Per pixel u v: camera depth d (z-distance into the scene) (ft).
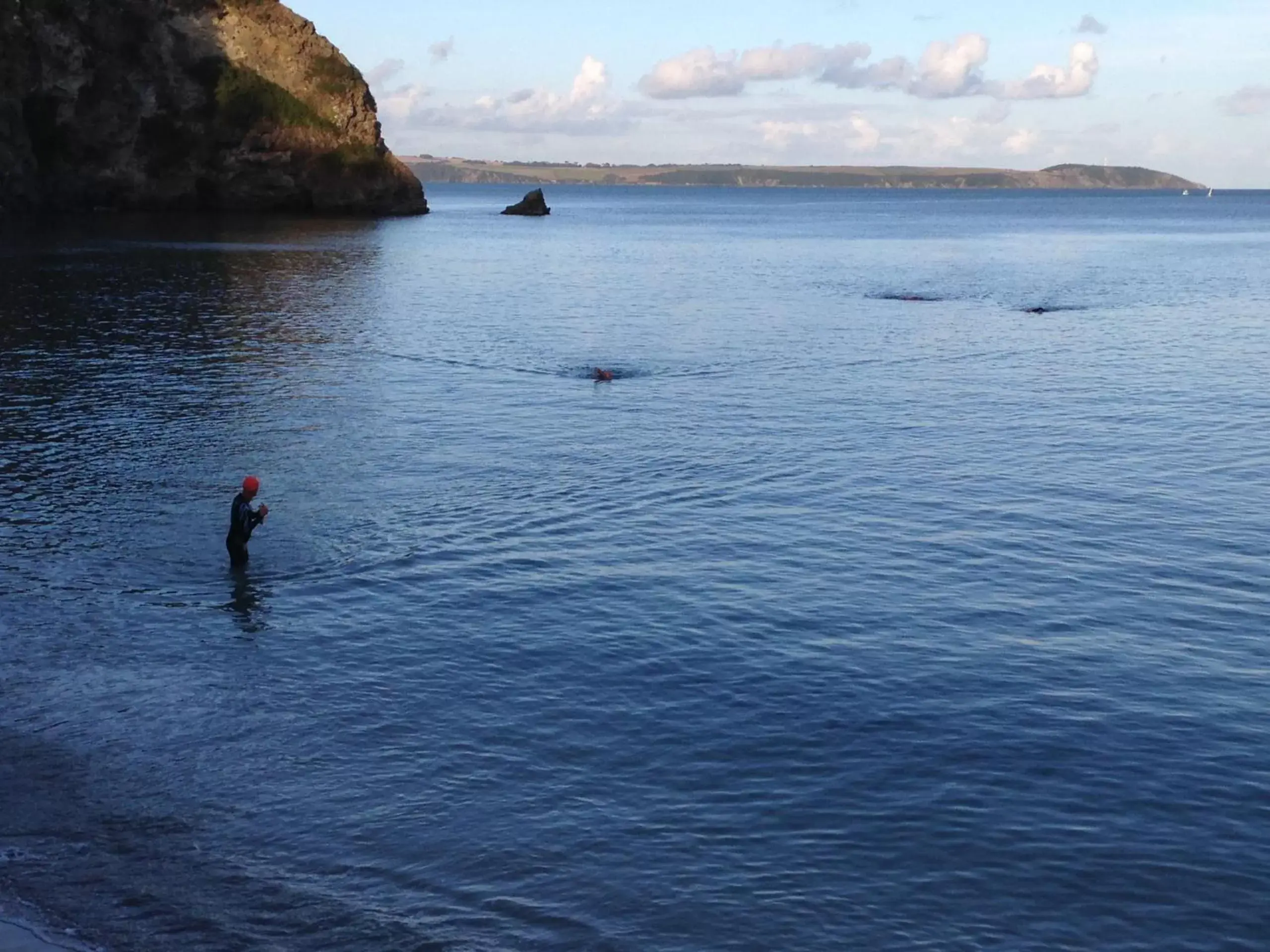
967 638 58.03
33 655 54.75
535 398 116.78
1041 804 42.98
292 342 147.84
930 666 54.70
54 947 34.78
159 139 396.57
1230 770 45.55
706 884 38.09
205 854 39.60
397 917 36.40
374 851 39.86
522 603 62.03
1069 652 56.54
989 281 257.14
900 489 84.43
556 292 216.13
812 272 277.23
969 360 143.74
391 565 67.51
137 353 135.74
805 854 39.75
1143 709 50.62
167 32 398.83
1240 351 152.56
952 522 76.79
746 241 409.69
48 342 140.87
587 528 74.90
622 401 116.06
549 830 41.09
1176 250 384.47
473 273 248.93
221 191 413.18
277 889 37.81
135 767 45.14
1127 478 87.92
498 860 39.34
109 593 62.54
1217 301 215.31
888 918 36.52
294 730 48.16
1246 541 73.10
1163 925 36.32
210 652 55.52
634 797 43.29
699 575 66.49
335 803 42.73
